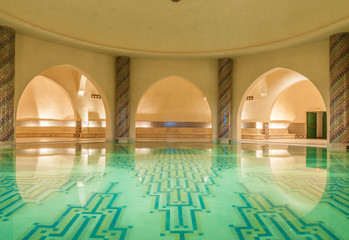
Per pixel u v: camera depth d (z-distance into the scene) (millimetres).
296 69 9164
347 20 6848
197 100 14328
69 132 13570
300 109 14906
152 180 3611
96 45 9258
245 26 8836
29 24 7469
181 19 8750
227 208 2480
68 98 13242
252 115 13945
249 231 1972
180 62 10883
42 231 1934
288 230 1993
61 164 4879
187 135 14008
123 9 8188
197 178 3758
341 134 7766
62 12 7773
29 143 9250
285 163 5164
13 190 3029
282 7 7766
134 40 9547
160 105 14328
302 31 8109
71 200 2676
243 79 10445
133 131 10695
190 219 2201
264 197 2834
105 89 10258
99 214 2293
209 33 9344
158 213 2334
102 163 5043
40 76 12688
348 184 3422
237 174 4059
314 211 2404
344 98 7672
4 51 7301
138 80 10727
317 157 6102
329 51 7965
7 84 7375
